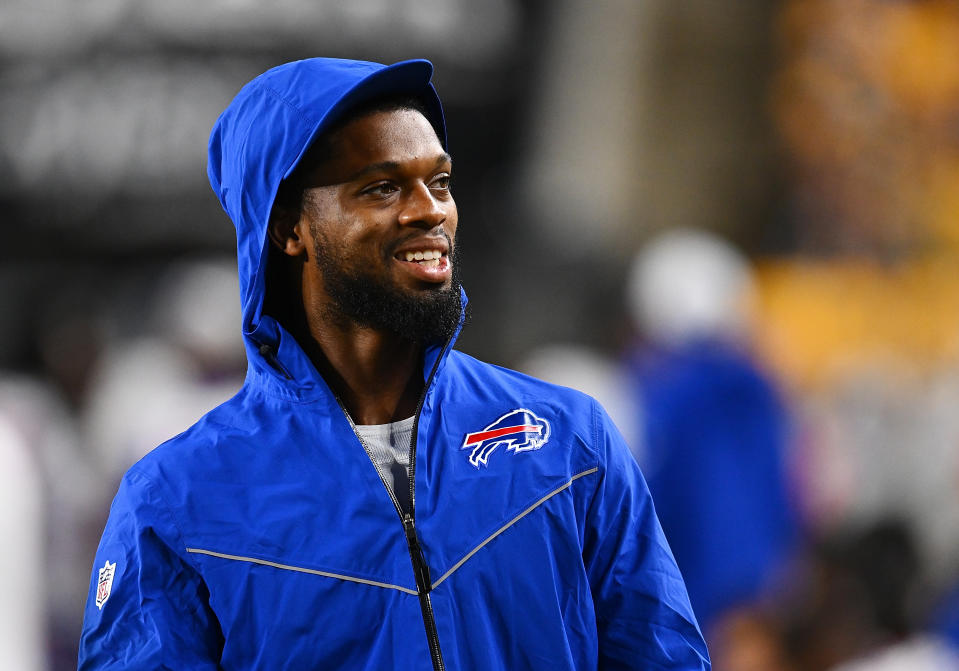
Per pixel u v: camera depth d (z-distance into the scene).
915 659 16.19
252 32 31.03
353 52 31.34
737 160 34.09
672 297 22.80
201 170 31.38
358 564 8.15
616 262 33.47
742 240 34.22
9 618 15.17
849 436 29.28
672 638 8.64
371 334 8.75
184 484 8.34
